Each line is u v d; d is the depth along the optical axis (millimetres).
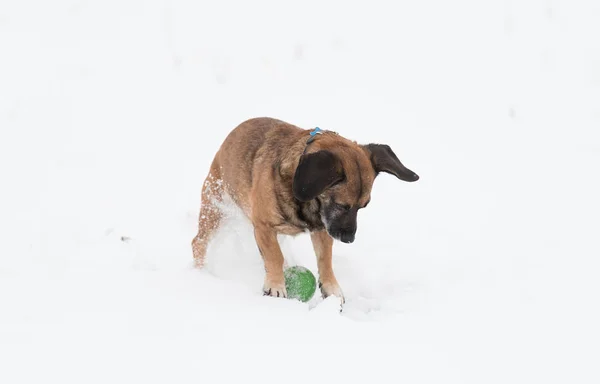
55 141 4988
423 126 5203
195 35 6383
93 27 6562
